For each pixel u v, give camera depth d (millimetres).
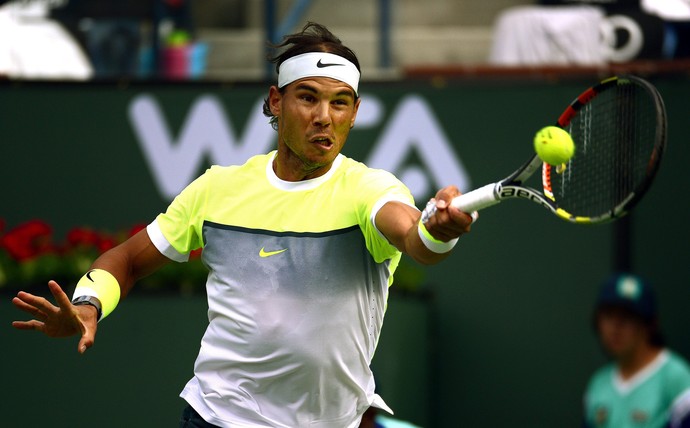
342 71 13023
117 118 29094
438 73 30016
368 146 28766
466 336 28562
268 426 13484
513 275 28531
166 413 23406
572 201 18766
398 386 25453
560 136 11055
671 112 28703
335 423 13711
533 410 28516
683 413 23234
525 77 28656
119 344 23484
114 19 31391
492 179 28594
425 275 28656
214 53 34156
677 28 31703
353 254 13133
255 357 13336
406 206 12430
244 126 28984
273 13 32750
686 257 28594
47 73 30797
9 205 29156
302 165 13281
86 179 29125
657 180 28688
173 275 23875
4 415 23484
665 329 28641
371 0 36250
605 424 24047
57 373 23484
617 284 23844
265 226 13320
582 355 28453
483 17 36594
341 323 13203
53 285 12344
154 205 29062
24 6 31000
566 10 31719
